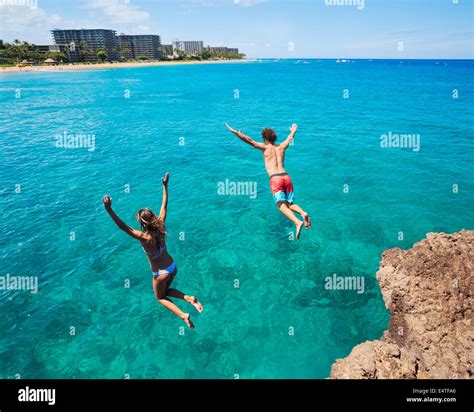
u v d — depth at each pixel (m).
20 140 26.72
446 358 7.79
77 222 14.73
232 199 17.05
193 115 36.91
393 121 32.78
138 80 83.44
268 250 13.12
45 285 11.16
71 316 10.06
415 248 10.70
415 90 59.06
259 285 11.40
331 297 10.86
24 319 9.87
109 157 23.06
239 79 89.75
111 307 10.45
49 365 8.62
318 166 21.03
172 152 24.22
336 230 14.26
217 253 12.94
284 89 63.16
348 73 118.88
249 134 28.94
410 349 8.47
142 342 9.36
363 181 18.81
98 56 171.25
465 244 9.97
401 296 9.50
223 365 8.73
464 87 63.69
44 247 13.04
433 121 32.47
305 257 12.70
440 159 21.97
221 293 11.07
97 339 9.40
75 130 30.08
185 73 117.25
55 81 76.00
